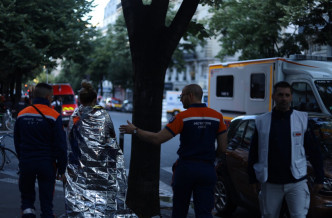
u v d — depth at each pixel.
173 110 31.83
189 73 54.19
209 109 4.16
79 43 26.27
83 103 5.00
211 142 4.06
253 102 12.13
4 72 26.00
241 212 7.14
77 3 26.52
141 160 5.30
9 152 9.61
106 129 4.87
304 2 15.28
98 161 4.82
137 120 5.26
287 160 3.79
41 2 25.38
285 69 11.24
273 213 3.91
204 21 23.61
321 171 3.86
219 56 22.64
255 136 3.96
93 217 4.71
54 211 5.87
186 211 4.14
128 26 5.27
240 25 19.81
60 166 4.53
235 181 6.40
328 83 10.67
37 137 4.45
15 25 23.72
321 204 5.01
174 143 17.81
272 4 17.75
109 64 53.62
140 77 5.24
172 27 5.22
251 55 21.06
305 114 3.88
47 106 4.58
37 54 23.86
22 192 4.57
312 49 21.75
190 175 3.96
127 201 5.36
